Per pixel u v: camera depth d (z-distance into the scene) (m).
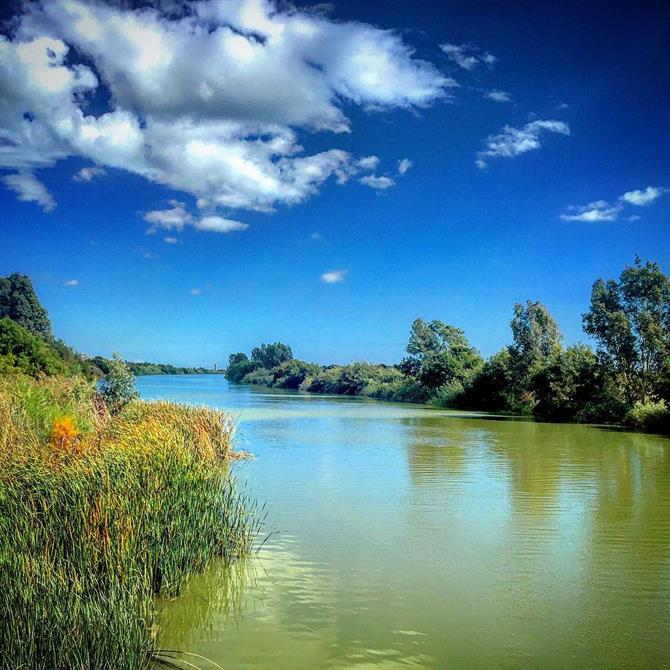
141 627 7.16
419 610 8.44
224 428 21.09
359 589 9.17
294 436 29.11
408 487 16.44
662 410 31.81
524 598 8.85
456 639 7.60
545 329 49.22
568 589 9.20
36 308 66.44
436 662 7.05
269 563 10.31
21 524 8.36
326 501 14.75
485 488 16.31
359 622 8.06
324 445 25.47
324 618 8.19
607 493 15.71
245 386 112.56
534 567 10.13
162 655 7.21
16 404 16.02
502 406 50.38
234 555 10.59
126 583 7.88
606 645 7.46
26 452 11.41
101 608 7.07
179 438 14.83
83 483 9.34
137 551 8.63
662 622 8.08
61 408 18.08
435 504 14.48
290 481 17.28
